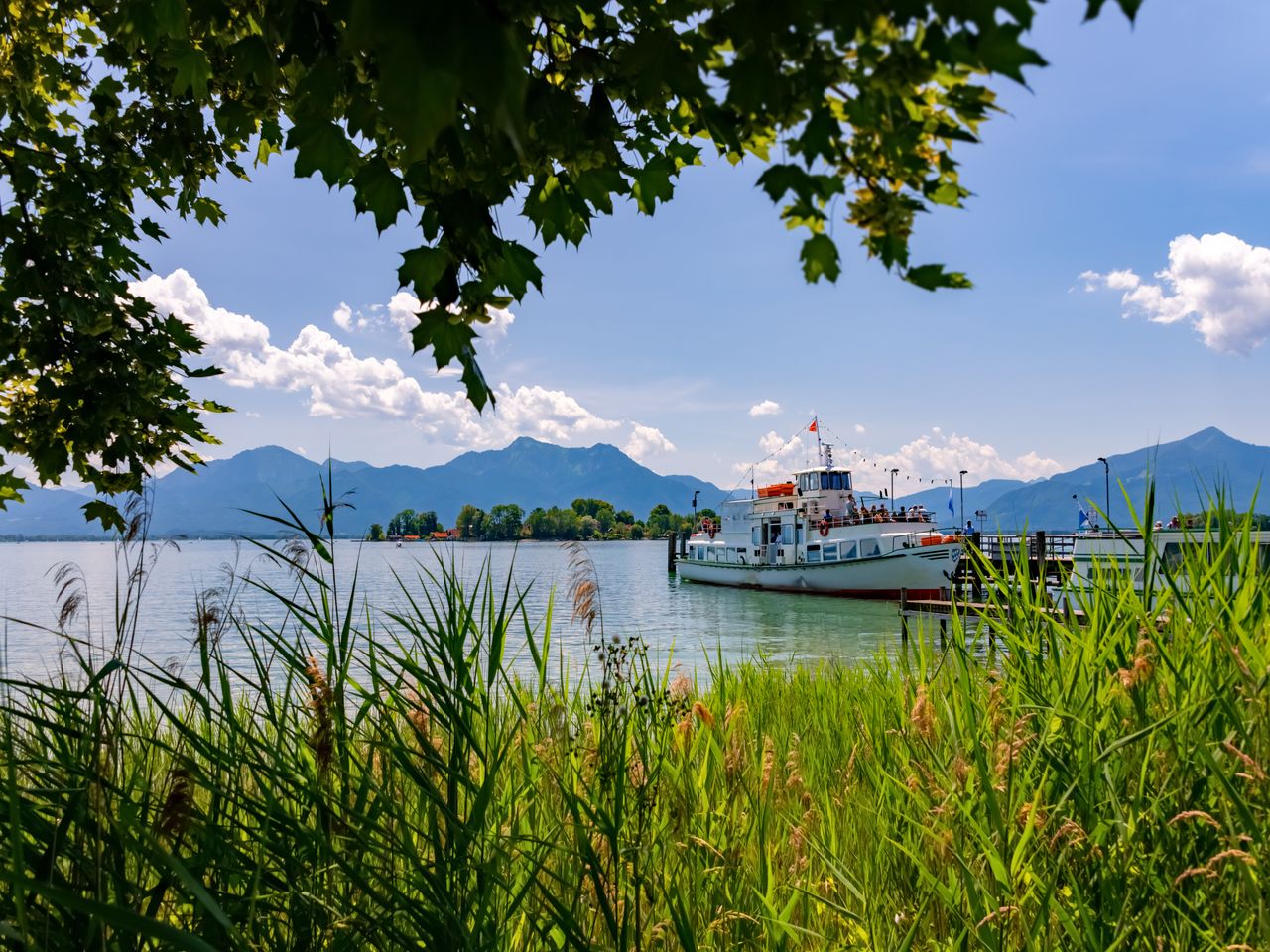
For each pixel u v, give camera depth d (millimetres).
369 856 2631
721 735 4180
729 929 2918
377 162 2438
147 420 5215
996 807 2789
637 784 3049
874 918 3027
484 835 2623
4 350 4992
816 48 1522
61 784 2221
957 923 2867
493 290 2547
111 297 5180
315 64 2209
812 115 1619
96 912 1470
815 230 1744
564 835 3021
